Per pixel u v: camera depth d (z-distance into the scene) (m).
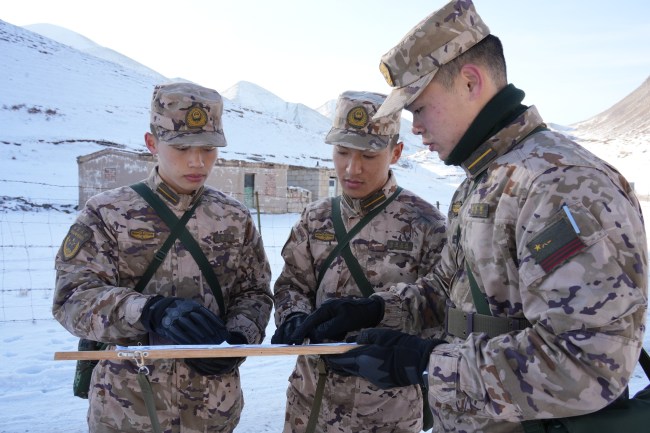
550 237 1.35
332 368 2.36
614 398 1.29
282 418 4.30
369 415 2.50
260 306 2.51
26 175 27.33
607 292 1.27
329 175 30.30
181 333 1.93
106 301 2.10
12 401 4.40
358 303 2.16
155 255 2.34
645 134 88.31
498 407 1.39
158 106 2.31
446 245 2.09
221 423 2.38
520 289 1.45
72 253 2.23
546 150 1.48
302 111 181.88
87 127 42.00
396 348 1.63
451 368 1.48
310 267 2.78
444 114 1.65
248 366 5.44
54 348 5.68
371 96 2.60
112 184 19.91
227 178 22.53
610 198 1.35
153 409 1.88
